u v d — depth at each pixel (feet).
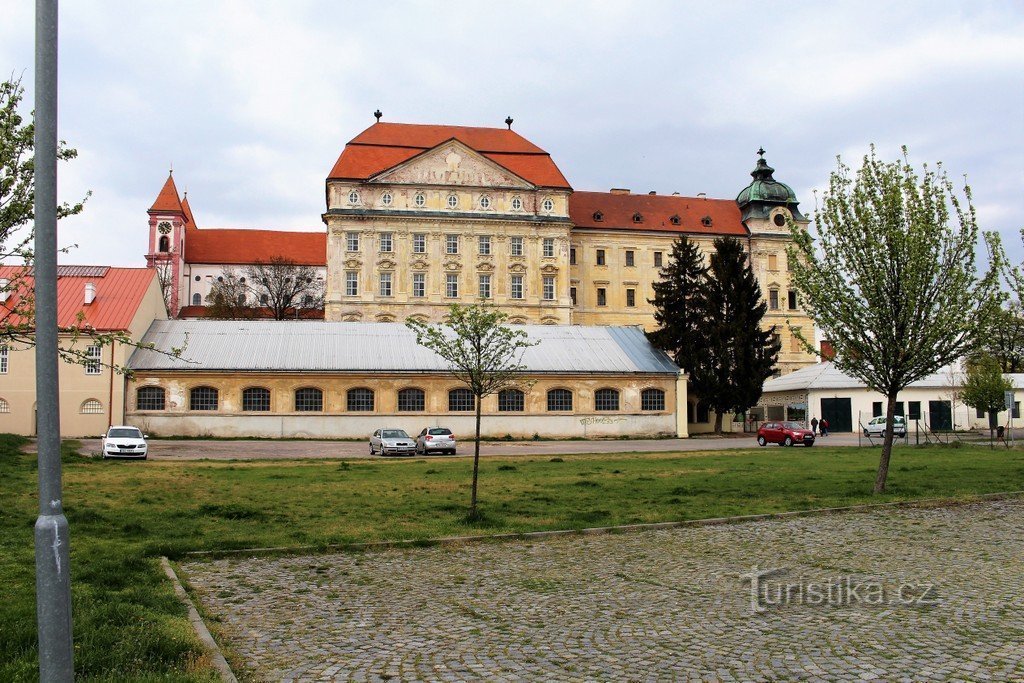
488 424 202.80
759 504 71.46
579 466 119.65
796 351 384.88
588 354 221.05
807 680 27.43
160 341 199.62
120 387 185.47
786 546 52.11
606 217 387.96
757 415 272.31
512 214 348.38
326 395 194.59
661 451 161.89
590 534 57.31
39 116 20.35
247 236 470.39
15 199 49.57
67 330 50.24
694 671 28.45
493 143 367.04
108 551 47.52
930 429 233.96
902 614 35.68
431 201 343.67
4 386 180.14
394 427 196.34
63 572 20.03
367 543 52.37
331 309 332.19
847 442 194.29
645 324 381.81
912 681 27.22
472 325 68.90
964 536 55.16
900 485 85.87
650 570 45.52
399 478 99.45
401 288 337.31
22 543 48.06
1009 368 276.41
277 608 37.40
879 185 79.92
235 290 398.83
